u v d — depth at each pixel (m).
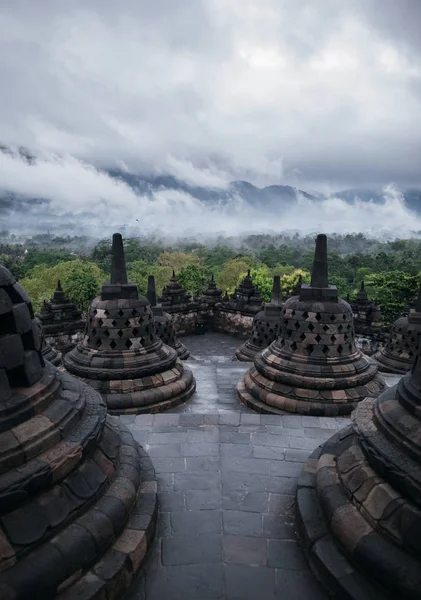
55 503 4.96
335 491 5.86
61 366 14.02
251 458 8.19
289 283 54.94
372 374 12.12
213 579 5.52
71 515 5.03
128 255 93.06
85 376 12.34
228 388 14.41
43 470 4.82
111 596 4.97
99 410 6.19
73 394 6.09
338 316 11.89
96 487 5.45
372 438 5.71
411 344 17.28
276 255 119.44
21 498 4.63
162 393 12.27
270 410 11.94
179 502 6.94
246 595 5.30
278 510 6.78
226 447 8.54
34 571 4.45
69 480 5.23
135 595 5.29
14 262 69.50
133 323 12.51
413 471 5.01
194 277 61.59
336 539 5.44
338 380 11.62
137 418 9.66
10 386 5.42
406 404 5.71
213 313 33.81
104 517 5.27
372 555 4.91
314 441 8.81
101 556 5.17
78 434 5.50
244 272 68.06
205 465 7.94
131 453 6.67
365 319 25.89
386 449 5.45
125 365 12.21
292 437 8.95
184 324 32.53
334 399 11.52
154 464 7.95
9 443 4.78
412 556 4.79
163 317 18.86
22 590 4.31
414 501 4.96
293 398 11.76
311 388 11.68
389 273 43.94
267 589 5.37
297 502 6.34
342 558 5.31
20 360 5.32
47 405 5.50
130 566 5.27
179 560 5.79
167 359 12.90
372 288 52.53
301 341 12.06
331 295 12.05
